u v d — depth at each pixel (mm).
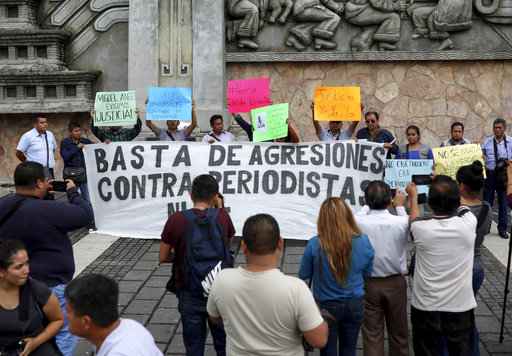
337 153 6797
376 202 3793
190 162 7035
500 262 6621
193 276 3600
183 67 9562
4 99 10453
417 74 9969
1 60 10422
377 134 7230
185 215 3762
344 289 3479
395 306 3828
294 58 9867
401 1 9695
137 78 9617
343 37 9898
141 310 5379
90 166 7121
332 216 3463
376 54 9773
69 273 3852
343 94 6695
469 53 9703
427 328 3699
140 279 6164
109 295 2264
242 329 2775
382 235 3754
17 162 10742
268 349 2752
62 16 10508
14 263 2971
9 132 10688
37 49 10438
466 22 9547
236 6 9734
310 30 9828
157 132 7516
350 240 3439
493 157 7574
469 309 3664
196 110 9562
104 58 10562
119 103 6871
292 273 6219
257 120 6551
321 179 6855
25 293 3102
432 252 3627
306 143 6898
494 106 9969
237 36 9891
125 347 2213
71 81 10320
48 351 3205
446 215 3664
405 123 10062
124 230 7102
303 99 10117
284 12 9789
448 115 10023
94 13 10500
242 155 7023
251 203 7008
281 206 6969
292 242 7316
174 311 5367
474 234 3631
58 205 3738
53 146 8273
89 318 2227
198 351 3816
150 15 9516
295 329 2760
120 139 7586
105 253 7062
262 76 10102
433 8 9641
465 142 7578
